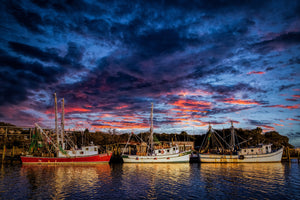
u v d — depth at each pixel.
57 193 33.94
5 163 74.69
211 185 39.06
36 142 76.19
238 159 75.69
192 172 54.16
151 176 48.38
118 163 76.56
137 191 35.06
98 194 33.38
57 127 71.69
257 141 107.94
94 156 70.81
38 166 66.88
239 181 42.41
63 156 70.31
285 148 95.50
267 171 55.25
